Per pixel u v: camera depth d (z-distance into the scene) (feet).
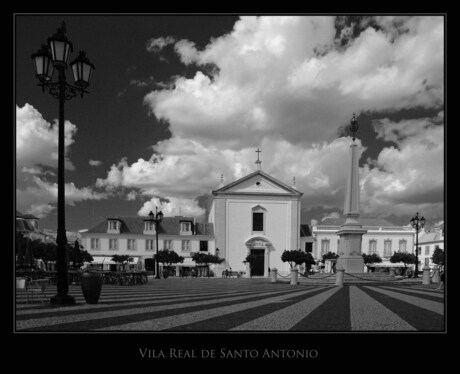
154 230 183.11
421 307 30.60
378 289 56.65
